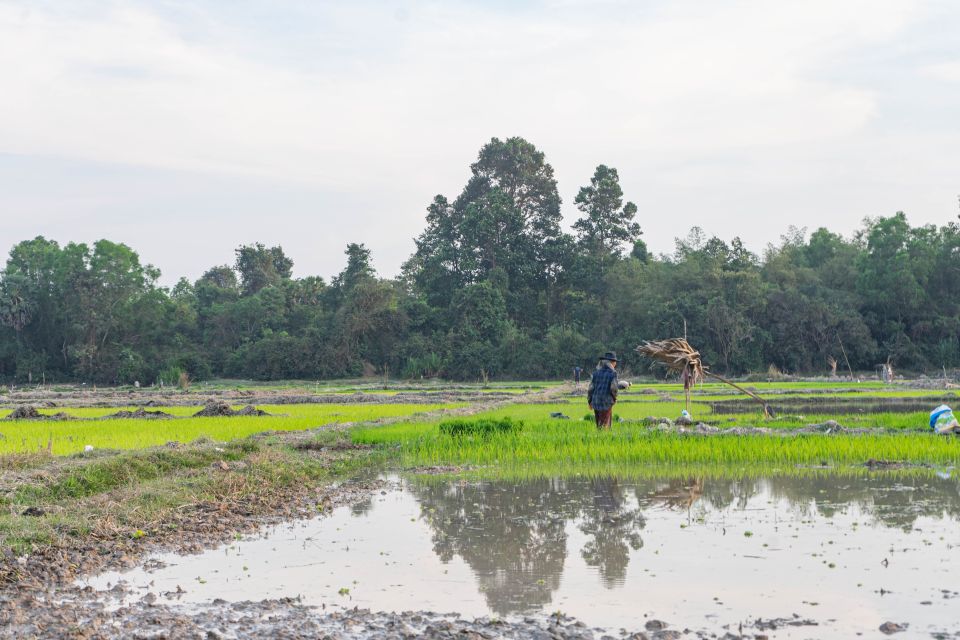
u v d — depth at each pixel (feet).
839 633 23.13
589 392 72.38
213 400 164.45
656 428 70.23
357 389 221.87
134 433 82.84
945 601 25.75
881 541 33.50
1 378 310.65
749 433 68.13
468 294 288.71
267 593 28.19
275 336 293.23
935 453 56.54
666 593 27.12
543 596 27.12
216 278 409.28
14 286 303.68
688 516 39.24
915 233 285.84
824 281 295.89
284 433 81.56
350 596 27.61
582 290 319.88
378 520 39.99
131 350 293.64
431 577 29.71
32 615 25.39
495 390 202.39
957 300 277.64
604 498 44.57
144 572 30.96
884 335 277.23
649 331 268.82
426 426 82.28
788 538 34.30
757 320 271.90
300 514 41.60
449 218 349.61
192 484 47.42
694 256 295.07
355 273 318.24
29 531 34.86
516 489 48.21
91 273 302.66
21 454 57.06
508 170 338.54
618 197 326.44
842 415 95.35
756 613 24.95
